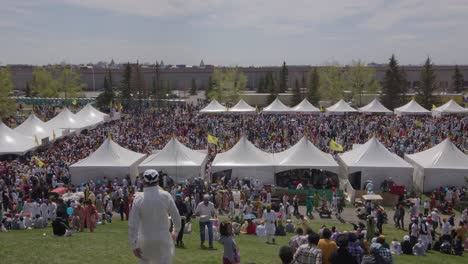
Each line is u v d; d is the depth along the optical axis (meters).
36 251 10.77
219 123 50.44
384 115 60.16
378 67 122.94
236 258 8.77
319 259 6.61
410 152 34.72
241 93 91.19
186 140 40.66
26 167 27.17
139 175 26.33
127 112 73.31
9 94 71.44
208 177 28.06
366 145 28.45
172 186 23.23
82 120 50.47
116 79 135.75
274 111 56.75
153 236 5.07
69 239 13.09
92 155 27.38
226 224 8.84
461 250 16.55
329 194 24.44
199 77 138.00
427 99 75.56
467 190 25.28
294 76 121.69
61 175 26.30
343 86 86.75
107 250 11.38
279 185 27.42
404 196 24.78
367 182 26.09
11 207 19.77
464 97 81.38
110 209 19.95
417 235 16.64
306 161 27.30
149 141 39.91
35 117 42.03
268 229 15.70
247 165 27.00
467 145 39.75
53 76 104.25
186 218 15.84
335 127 45.81
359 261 8.10
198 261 10.34
